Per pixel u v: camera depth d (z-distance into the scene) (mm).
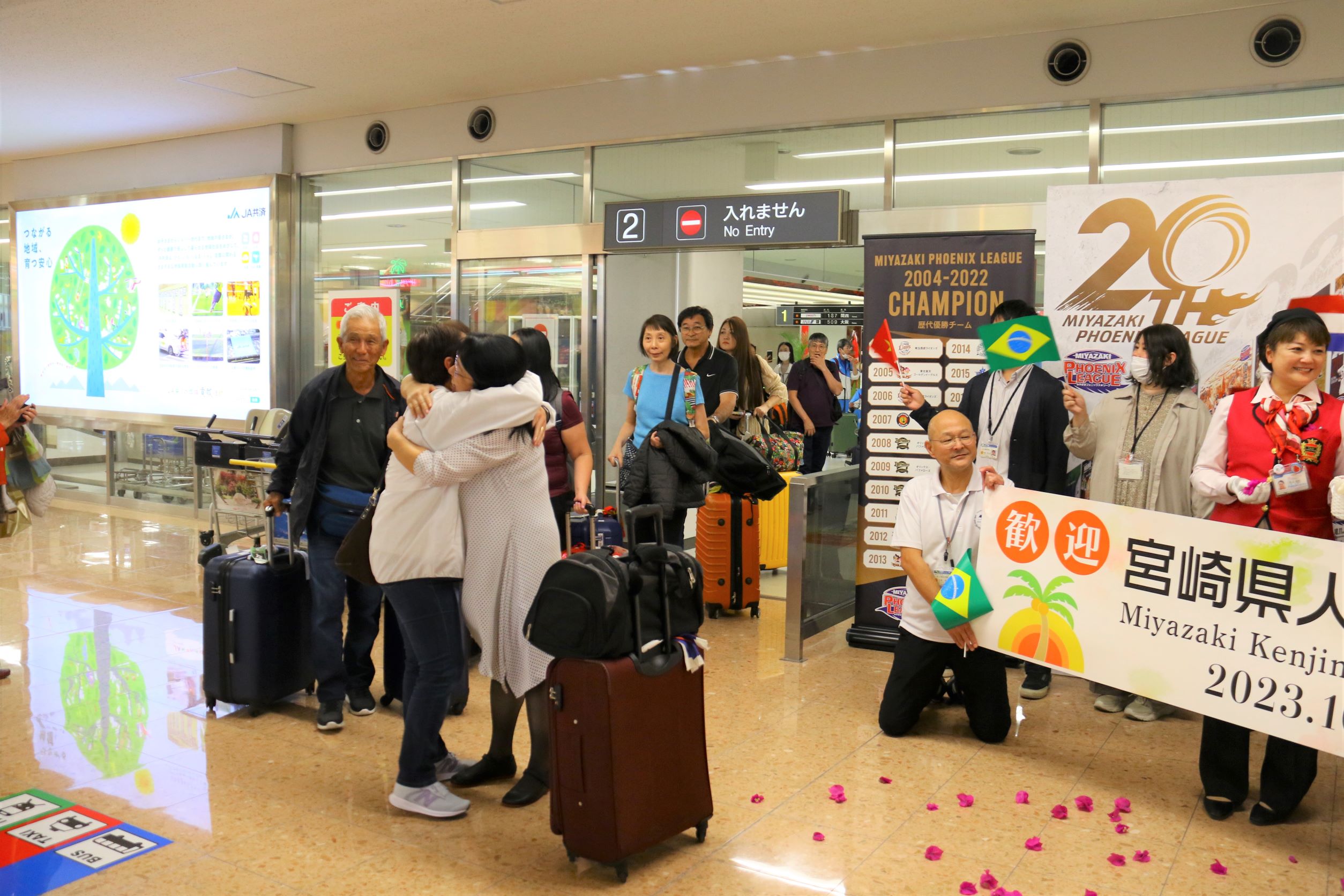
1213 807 3295
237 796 3350
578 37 5934
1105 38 5480
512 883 2797
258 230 8508
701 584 3014
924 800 3400
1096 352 4648
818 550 5254
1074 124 5629
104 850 2955
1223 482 3377
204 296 8875
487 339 3025
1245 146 5254
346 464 4000
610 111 6957
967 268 4945
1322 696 2979
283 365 8523
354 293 8211
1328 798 3479
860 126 6188
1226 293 4379
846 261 8766
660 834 2852
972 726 3973
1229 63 5215
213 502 6184
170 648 5066
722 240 6461
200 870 2846
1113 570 3426
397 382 4137
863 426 5195
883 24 5562
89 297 9703
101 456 9820
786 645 5062
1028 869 2922
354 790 3422
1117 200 4559
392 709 4273
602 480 7250
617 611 2701
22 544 7840
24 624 5496
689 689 2938
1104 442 4219
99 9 5574
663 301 8047
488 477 3137
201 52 6355
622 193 7000
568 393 4613
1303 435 3246
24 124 8469
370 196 8164
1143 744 3973
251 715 4160
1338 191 4156
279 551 4195
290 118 8211
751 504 5941
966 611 3689
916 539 3904
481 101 7480
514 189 7453
